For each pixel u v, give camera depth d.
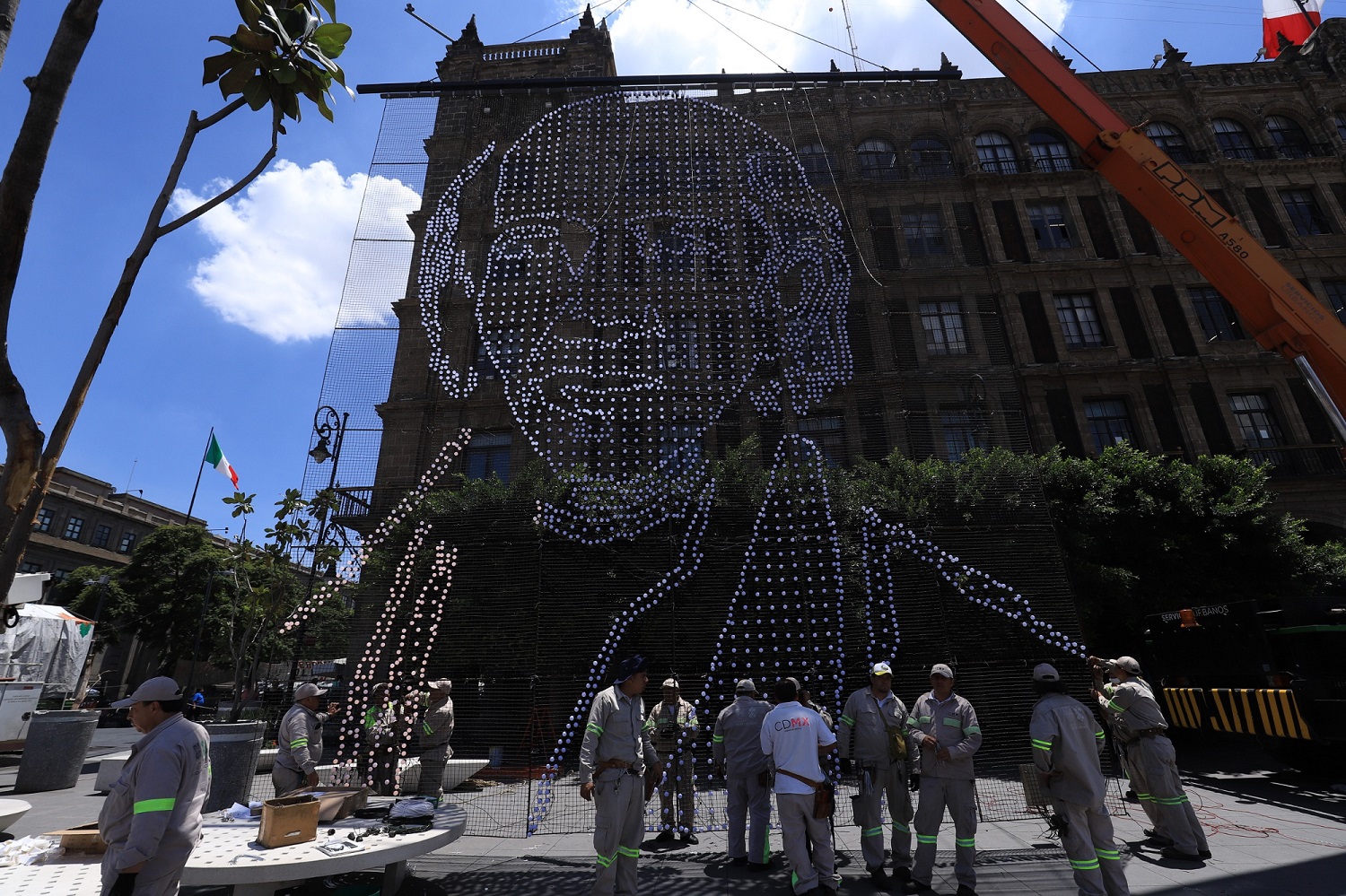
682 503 9.04
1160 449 17.89
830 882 4.56
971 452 9.91
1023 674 8.55
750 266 11.00
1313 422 18.20
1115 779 8.16
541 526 8.76
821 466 9.48
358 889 4.50
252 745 7.25
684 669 8.68
